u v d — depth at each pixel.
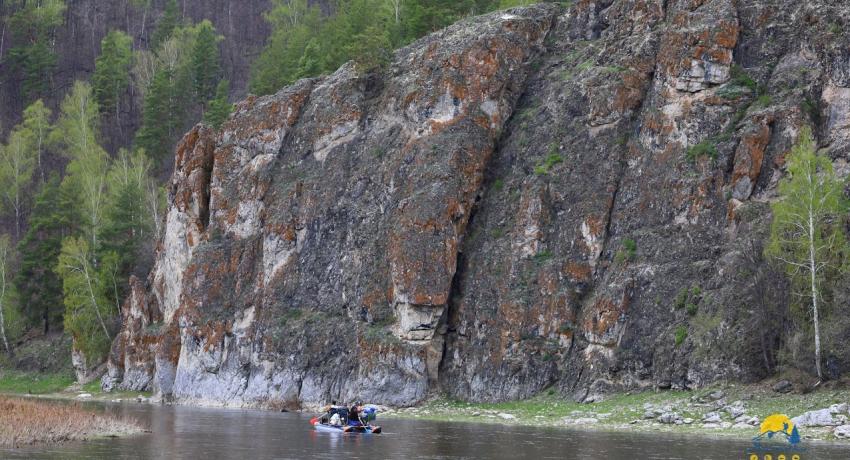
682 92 73.56
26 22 178.25
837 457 43.28
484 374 74.56
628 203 73.81
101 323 111.50
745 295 64.00
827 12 71.44
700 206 70.12
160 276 104.12
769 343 61.09
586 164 77.00
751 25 74.62
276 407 81.62
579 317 72.19
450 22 108.19
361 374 77.69
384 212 83.69
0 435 49.28
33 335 124.25
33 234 127.44
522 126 82.50
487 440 52.47
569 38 88.50
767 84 72.12
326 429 59.03
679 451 46.41
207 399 88.19
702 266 67.94
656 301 68.38
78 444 50.12
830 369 58.06
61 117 164.38
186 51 178.38
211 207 96.25
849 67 68.69
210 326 89.44
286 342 83.50
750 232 66.50
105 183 135.50
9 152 151.88
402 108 86.38
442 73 84.75
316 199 88.25
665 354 65.94
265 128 94.62
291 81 120.62
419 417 70.56
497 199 80.25
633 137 76.00
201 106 162.00
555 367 72.00
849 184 65.19
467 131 82.69
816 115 69.31
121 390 102.25
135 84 179.38
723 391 61.06
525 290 74.69
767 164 68.88
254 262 90.94
